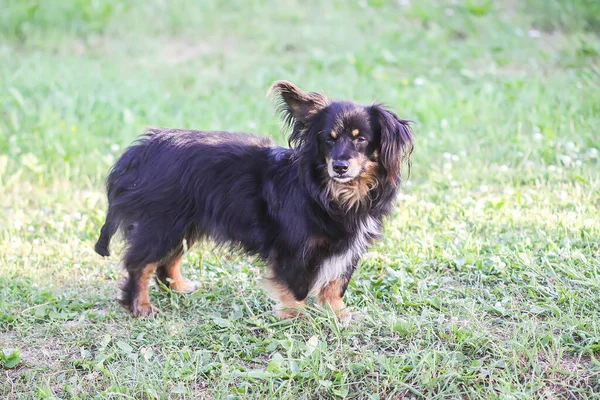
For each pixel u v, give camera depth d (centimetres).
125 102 979
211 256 629
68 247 655
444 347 469
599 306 509
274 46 1202
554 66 1063
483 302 526
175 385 462
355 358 475
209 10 1334
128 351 488
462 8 1270
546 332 481
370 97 983
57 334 528
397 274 564
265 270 565
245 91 1039
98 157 855
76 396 451
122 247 581
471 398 434
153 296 580
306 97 523
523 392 430
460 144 850
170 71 1118
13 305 558
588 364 454
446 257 594
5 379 478
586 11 1213
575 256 573
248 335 511
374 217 530
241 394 453
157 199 536
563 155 793
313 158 511
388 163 513
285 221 515
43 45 1198
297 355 490
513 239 624
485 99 955
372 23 1266
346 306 552
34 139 880
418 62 1105
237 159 539
